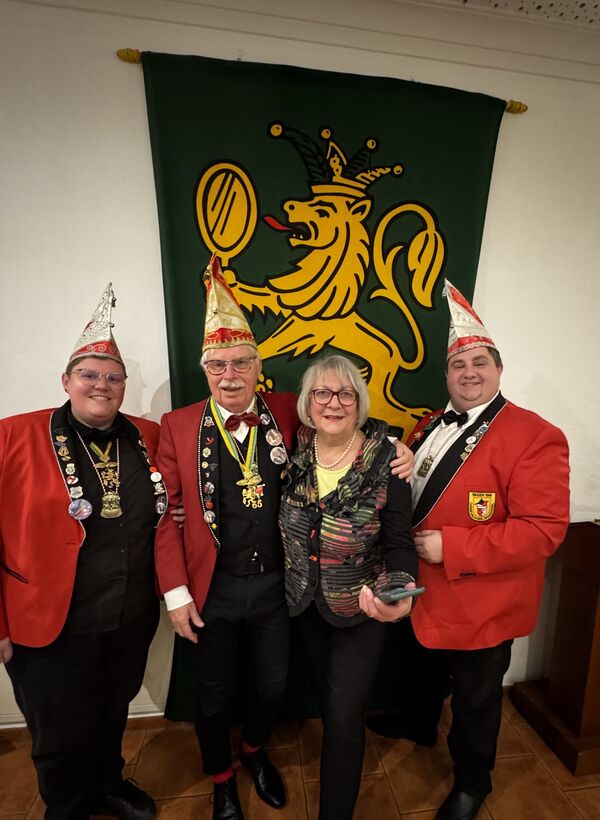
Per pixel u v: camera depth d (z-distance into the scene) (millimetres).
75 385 1116
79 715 1155
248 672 1342
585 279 1734
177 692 1672
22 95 1386
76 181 1442
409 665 1631
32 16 1359
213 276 1140
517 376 1756
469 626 1197
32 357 1496
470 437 1241
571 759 1510
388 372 1654
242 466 1176
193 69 1410
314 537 1091
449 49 1564
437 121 1550
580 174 1683
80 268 1479
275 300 1562
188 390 1544
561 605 1641
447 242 1614
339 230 1563
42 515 1084
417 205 1587
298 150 1504
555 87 1632
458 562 1146
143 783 1464
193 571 1192
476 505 1202
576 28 1604
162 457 1228
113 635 1183
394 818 1354
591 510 1874
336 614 1110
